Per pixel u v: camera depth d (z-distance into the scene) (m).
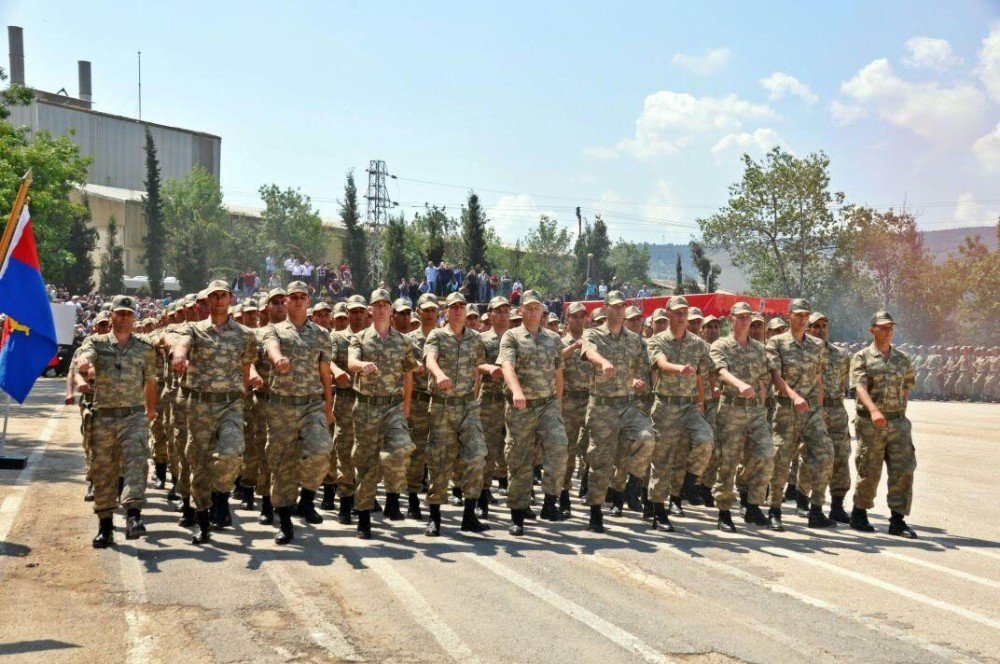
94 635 5.32
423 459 9.38
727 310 25.27
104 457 7.46
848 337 50.94
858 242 48.53
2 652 4.98
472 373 8.68
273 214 81.44
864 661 5.21
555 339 8.96
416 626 5.64
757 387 9.17
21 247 9.43
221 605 5.98
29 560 6.91
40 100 69.81
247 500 9.66
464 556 7.55
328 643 5.30
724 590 6.67
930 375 34.84
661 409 9.19
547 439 8.86
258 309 10.84
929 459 15.15
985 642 5.61
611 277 71.44
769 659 5.19
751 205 48.50
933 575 7.31
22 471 11.04
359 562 7.23
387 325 8.37
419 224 73.31
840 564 7.63
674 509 10.11
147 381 7.82
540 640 5.41
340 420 8.87
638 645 5.36
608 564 7.39
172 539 7.87
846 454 9.98
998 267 49.72
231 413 7.82
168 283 63.47
